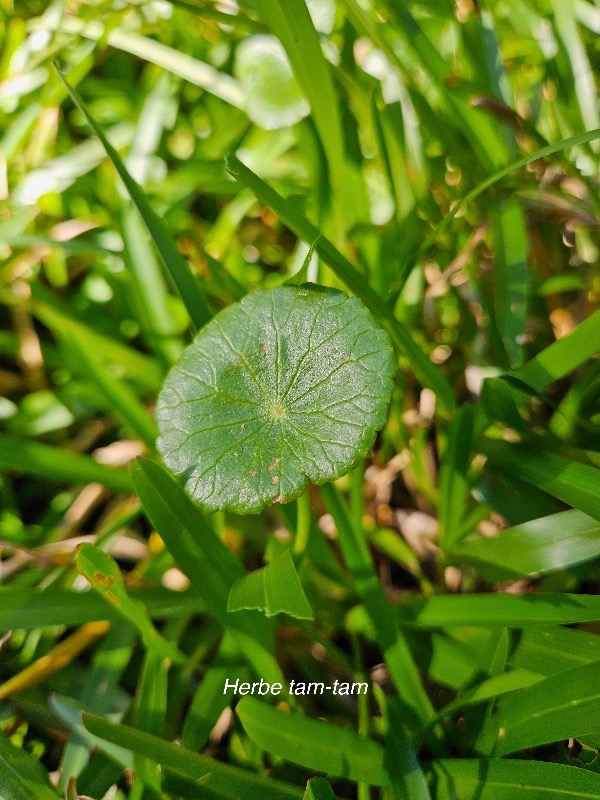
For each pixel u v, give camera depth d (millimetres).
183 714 153
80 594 145
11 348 204
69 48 206
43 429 197
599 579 142
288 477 110
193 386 117
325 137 156
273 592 118
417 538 173
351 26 178
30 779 132
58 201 206
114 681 147
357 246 173
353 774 123
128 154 200
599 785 115
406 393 182
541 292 172
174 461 115
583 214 168
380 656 159
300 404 112
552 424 150
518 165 138
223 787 122
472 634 140
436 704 147
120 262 202
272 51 175
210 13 168
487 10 185
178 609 153
